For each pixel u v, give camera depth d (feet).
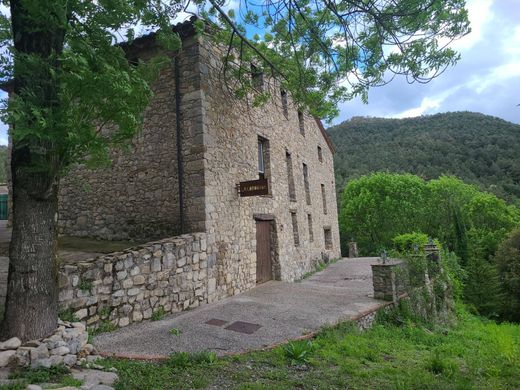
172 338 15.93
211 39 26.00
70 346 11.60
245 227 29.81
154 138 27.12
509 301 59.41
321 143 61.05
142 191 27.12
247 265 29.55
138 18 13.29
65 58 9.61
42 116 9.87
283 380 11.70
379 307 23.45
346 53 16.30
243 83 29.19
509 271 71.26
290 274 37.86
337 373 12.89
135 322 18.21
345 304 23.85
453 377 13.61
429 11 13.42
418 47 14.49
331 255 59.21
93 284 16.29
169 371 11.82
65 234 30.37
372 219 104.01
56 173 11.53
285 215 38.78
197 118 25.46
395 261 28.53
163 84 27.22
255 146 33.01
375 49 15.39
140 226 26.86
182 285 21.66
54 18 10.25
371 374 13.03
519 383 13.66
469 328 33.01
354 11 14.66
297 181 44.60
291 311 21.48
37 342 10.84
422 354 17.99
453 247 82.23
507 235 88.28
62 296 14.89
